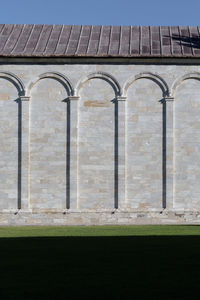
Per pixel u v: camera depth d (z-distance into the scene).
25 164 39.91
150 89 40.16
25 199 39.84
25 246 24.36
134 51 40.91
